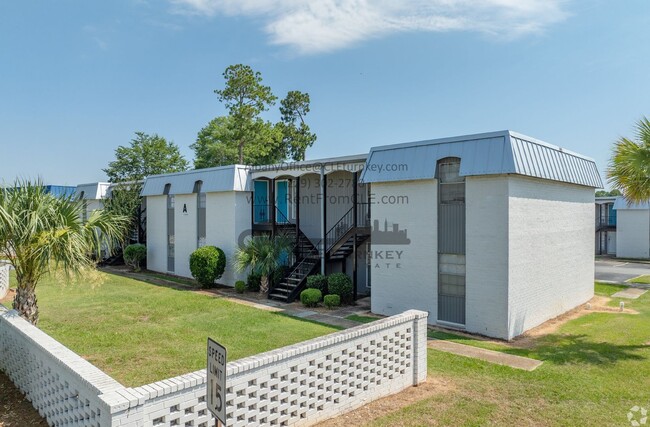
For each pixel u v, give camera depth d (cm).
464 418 598
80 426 457
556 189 1305
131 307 1370
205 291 1714
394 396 674
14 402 636
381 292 1309
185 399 424
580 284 1499
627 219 3322
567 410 632
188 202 2062
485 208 1086
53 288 1700
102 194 2680
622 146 1060
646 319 1270
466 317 1121
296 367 541
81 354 887
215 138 4941
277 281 1623
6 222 761
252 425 487
